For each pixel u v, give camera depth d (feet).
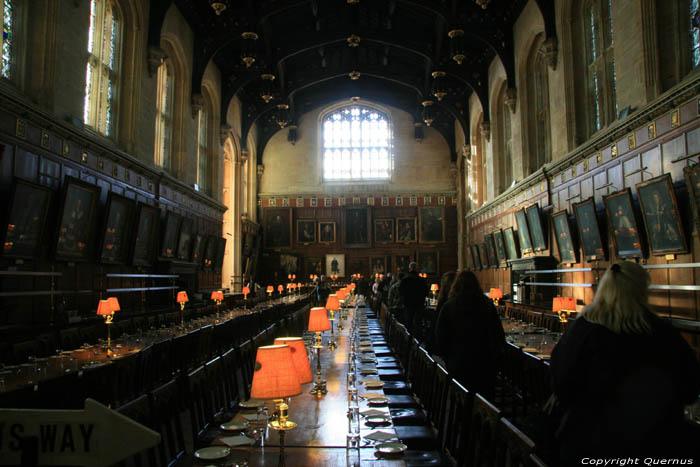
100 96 47.01
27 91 36.37
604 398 8.06
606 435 7.90
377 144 113.09
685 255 32.76
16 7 36.35
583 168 47.44
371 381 18.21
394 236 109.70
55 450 5.41
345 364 22.48
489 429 10.84
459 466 12.19
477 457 11.14
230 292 88.63
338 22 78.13
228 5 64.08
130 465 12.06
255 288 93.25
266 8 63.00
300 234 110.32
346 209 110.32
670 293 34.14
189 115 66.59
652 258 36.42
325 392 17.03
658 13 36.58
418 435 15.65
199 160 75.31
